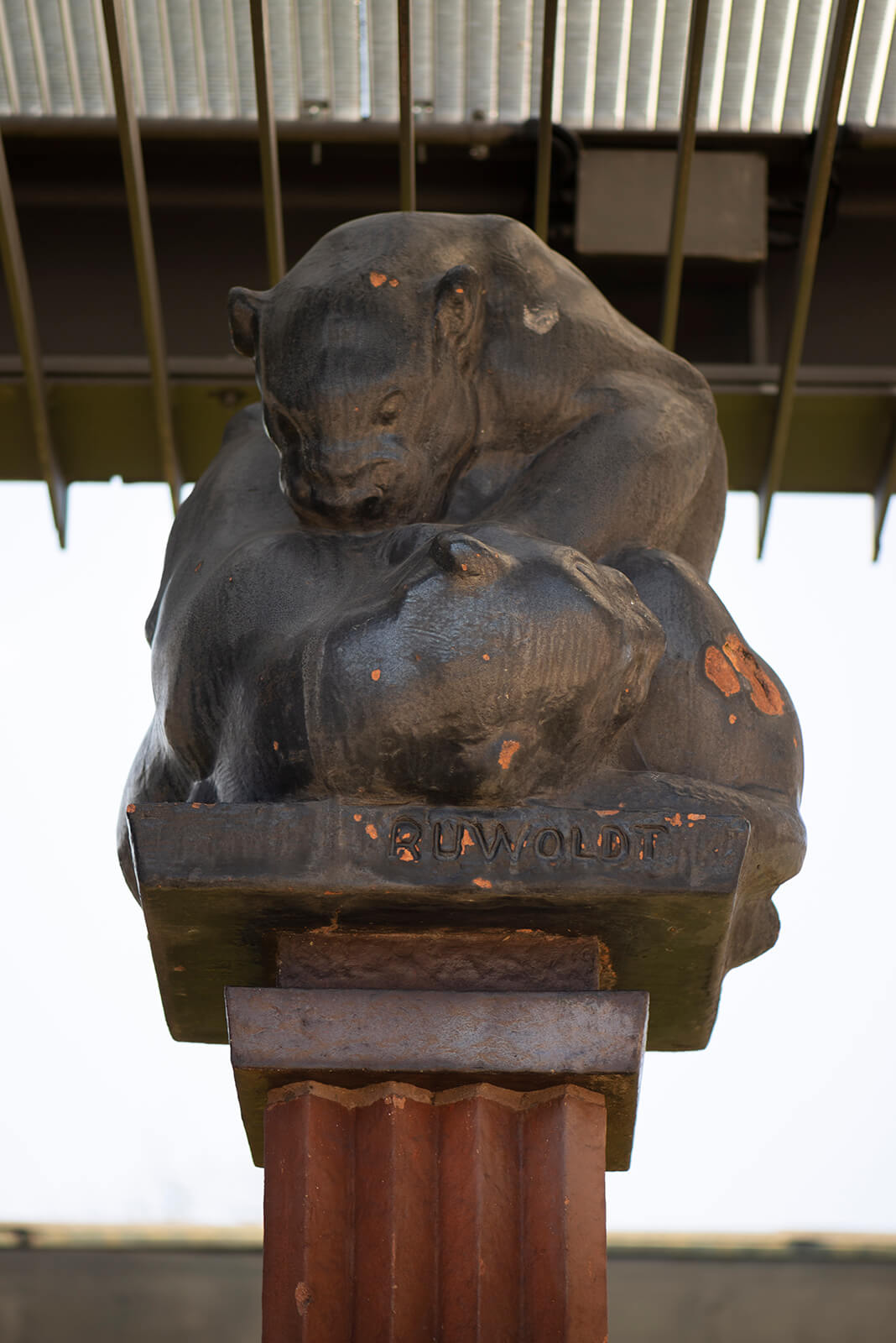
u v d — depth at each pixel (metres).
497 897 2.73
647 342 3.40
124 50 4.88
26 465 5.86
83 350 5.88
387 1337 2.66
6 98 5.86
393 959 2.85
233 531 3.20
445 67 5.79
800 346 5.43
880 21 5.58
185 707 2.99
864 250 6.04
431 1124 2.81
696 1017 3.11
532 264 3.29
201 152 5.90
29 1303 6.06
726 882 2.72
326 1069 2.77
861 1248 6.16
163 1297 6.06
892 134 5.76
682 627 3.07
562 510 3.11
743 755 3.06
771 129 5.88
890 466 5.76
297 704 2.75
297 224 6.03
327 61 5.76
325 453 2.99
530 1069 2.77
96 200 5.94
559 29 5.69
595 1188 2.77
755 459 5.84
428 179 5.95
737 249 5.80
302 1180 2.75
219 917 2.82
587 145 5.91
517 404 3.21
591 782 2.86
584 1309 2.69
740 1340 6.07
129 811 2.75
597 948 2.86
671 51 5.70
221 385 5.69
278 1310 2.69
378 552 2.97
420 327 3.06
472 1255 2.70
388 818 2.73
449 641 2.69
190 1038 3.27
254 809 2.73
